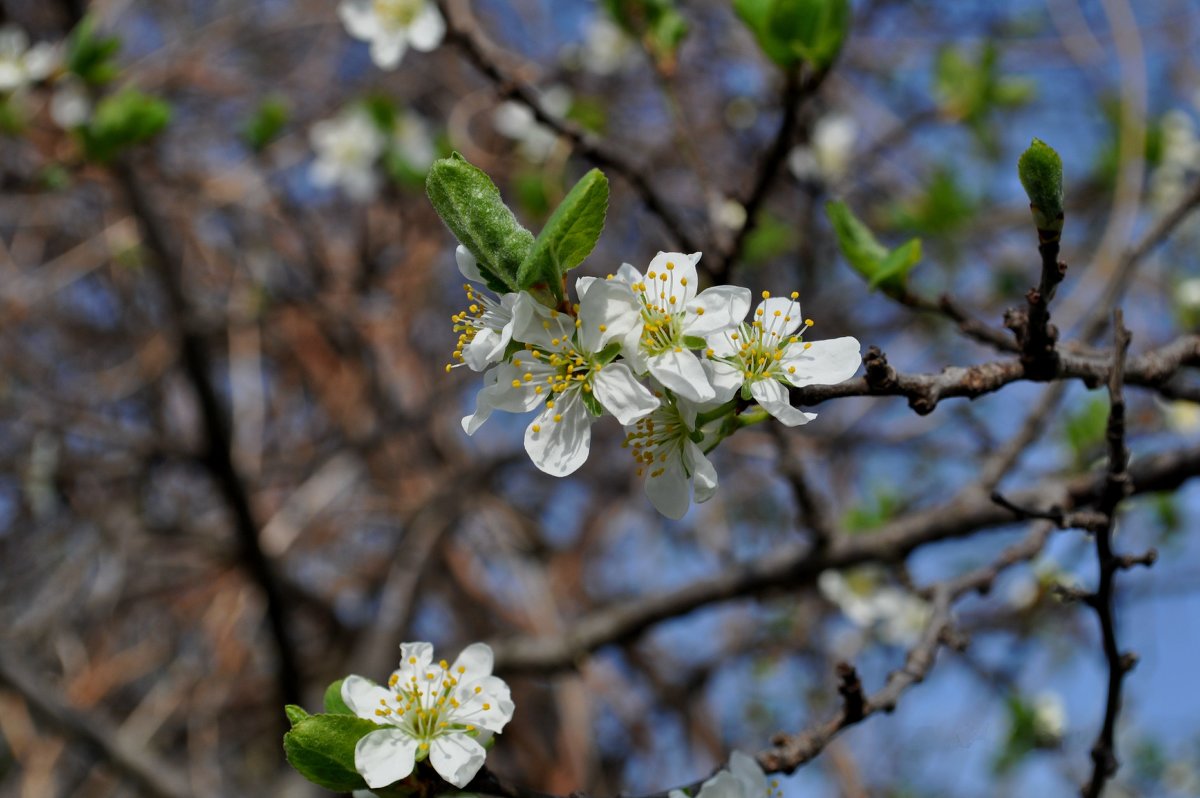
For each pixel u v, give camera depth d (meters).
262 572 5.00
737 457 6.16
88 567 6.15
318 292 6.02
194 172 6.10
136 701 6.30
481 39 2.96
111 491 6.09
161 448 5.09
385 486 6.39
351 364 6.38
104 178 4.86
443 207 1.58
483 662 1.79
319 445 6.49
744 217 2.95
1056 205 1.75
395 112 5.15
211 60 6.62
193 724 5.73
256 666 6.38
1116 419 2.08
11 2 5.82
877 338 5.93
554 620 5.32
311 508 5.79
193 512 6.41
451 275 6.46
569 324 1.59
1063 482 3.37
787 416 1.61
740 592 4.06
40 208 6.27
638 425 1.67
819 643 5.71
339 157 5.29
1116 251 3.97
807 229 4.38
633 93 6.29
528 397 1.62
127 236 5.34
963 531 3.52
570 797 1.78
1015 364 1.92
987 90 4.98
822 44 2.62
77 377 6.51
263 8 7.14
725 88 6.21
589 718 5.68
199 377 4.78
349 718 1.65
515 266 1.57
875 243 2.61
